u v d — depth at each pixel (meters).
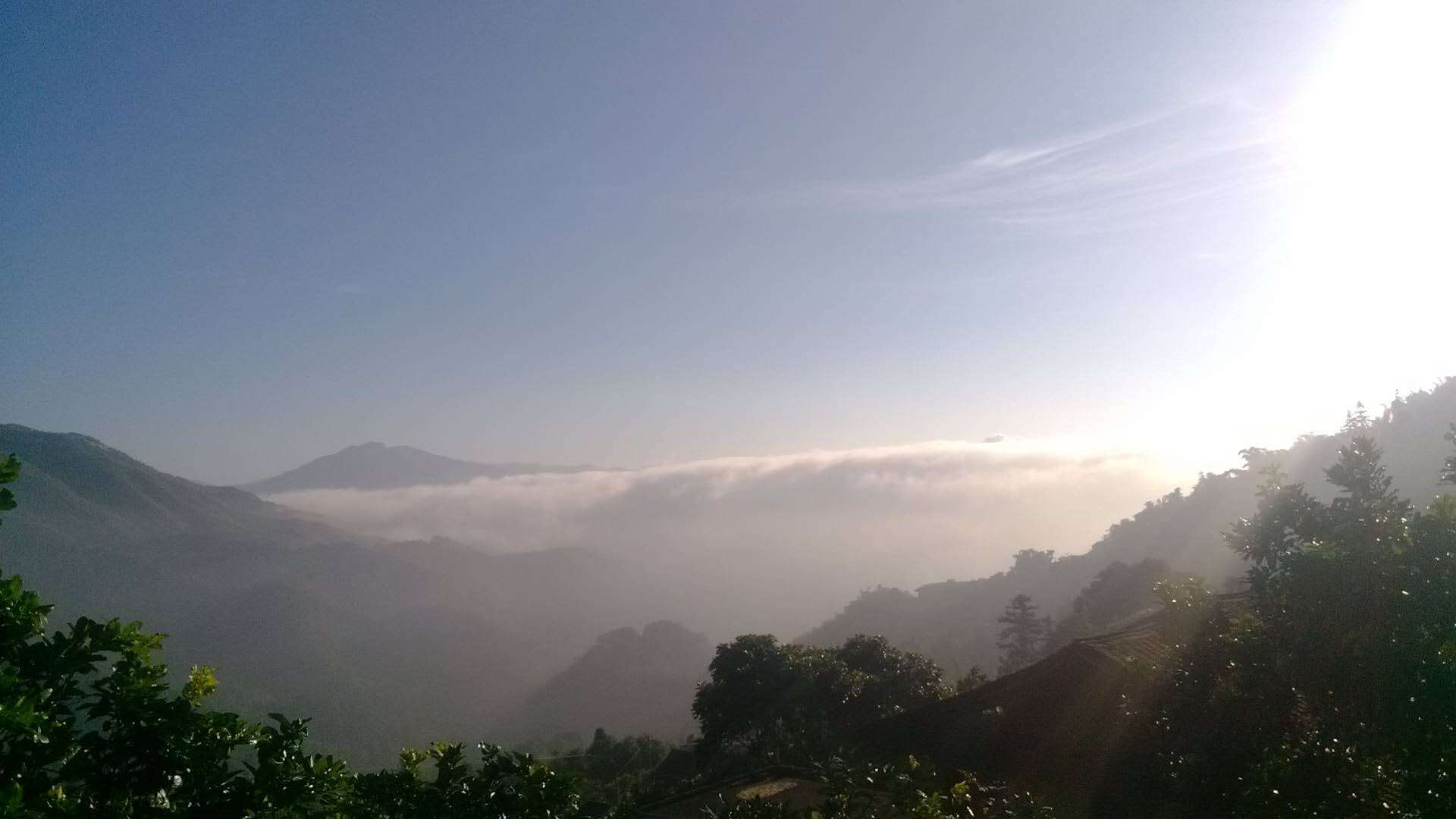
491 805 4.39
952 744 14.09
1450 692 4.79
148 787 4.08
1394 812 5.03
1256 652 5.83
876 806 5.50
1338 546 5.38
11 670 3.75
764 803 5.45
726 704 25.83
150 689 4.25
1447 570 5.10
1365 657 5.20
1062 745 12.19
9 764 3.62
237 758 4.51
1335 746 5.37
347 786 4.63
